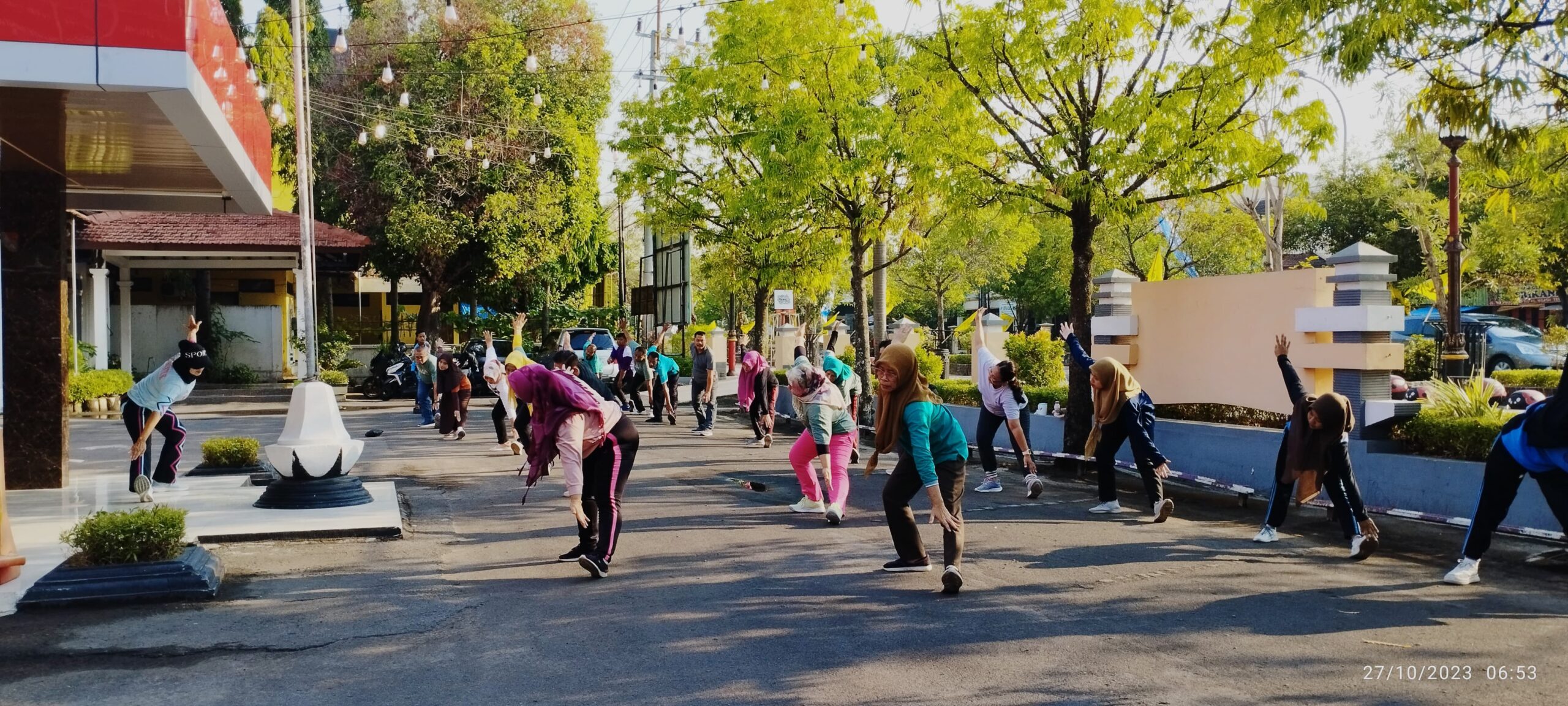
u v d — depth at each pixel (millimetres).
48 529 9438
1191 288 13516
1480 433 9711
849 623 6562
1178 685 5375
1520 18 9406
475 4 34781
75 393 23344
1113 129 12938
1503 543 8961
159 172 12281
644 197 26781
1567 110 9852
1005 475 13836
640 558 8570
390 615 6824
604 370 28062
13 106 8711
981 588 7438
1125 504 11391
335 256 29594
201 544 9133
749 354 18141
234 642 6238
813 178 19406
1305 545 9023
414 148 34500
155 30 7906
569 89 36188
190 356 11203
